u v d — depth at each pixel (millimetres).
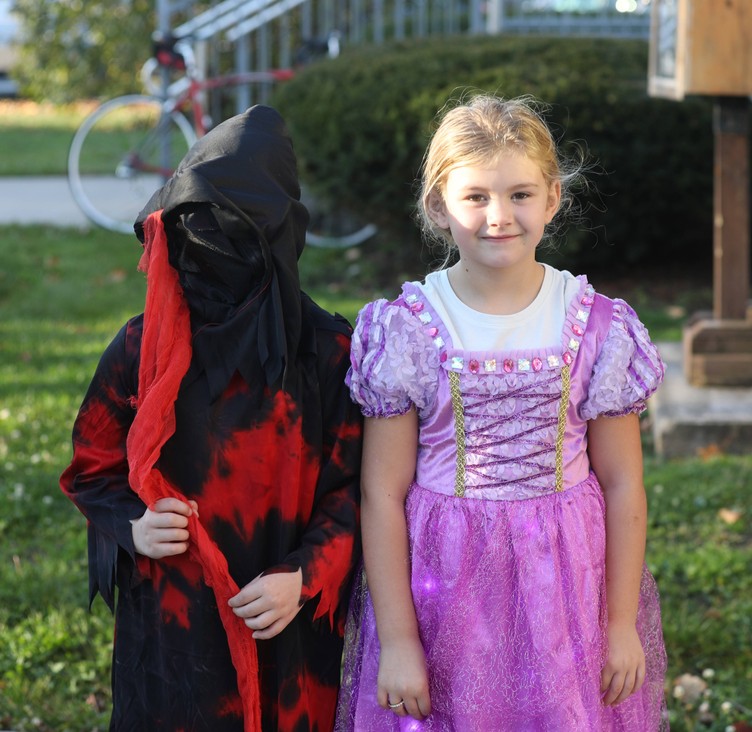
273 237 1904
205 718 1995
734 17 4496
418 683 1958
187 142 9094
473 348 1973
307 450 2006
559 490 1990
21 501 4234
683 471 4418
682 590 3592
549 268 2059
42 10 14523
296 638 2023
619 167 6594
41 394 5391
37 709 3002
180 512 1907
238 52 9562
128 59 14172
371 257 7891
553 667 1941
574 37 7566
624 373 1994
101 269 7703
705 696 3047
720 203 4926
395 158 6738
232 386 1953
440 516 1992
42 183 11000
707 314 5242
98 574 2041
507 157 1906
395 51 7492
